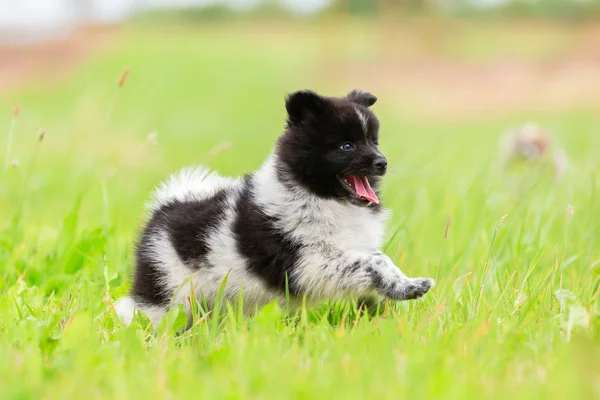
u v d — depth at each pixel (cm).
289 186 890
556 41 6644
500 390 620
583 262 1048
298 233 876
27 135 2684
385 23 7025
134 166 2098
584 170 1567
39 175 1831
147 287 926
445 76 5397
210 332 803
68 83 5175
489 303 861
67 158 2130
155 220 959
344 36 7031
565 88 4772
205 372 677
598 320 780
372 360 678
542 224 1194
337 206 890
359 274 868
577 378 638
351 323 887
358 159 885
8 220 1384
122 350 743
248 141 2812
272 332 762
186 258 909
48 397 613
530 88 4831
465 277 979
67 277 1009
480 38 7012
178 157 2325
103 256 1057
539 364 687
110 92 4581
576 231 1187
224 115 3788
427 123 3669
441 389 609
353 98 971
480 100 4494
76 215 1120
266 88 4822
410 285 865
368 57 6206
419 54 6331
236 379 633
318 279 874
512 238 1068
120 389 616
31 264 1064
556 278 955
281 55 6462
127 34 8394
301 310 905
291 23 9056
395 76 5412
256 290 895
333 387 616
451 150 2292
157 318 918
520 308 857
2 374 652
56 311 869
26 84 5256
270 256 877
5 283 994
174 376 659
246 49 6912
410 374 643
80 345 707
